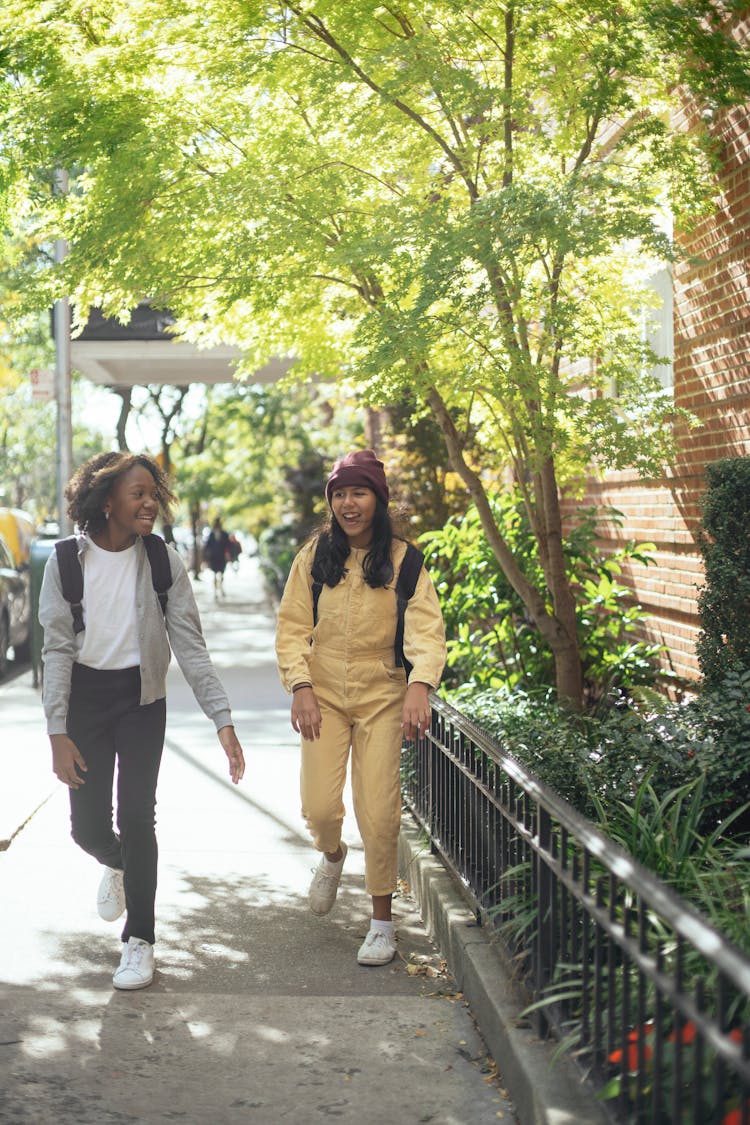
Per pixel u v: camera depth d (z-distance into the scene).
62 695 4.80
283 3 6.61
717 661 6.32
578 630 9.09
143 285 7.18
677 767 5.52
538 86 6.90
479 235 5.91
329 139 7.09
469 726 5.22
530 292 6.67
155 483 4.92
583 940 3.54
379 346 6.17
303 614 5.20
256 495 38.41
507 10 6.69
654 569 9.70
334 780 5.24
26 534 18.61
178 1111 3.78
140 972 4.80
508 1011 4.10
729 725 5.76
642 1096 3.01
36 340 27.80
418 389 7.05
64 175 8.52
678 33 6.46
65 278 7.31
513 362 6.62
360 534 5.13
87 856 6.80
